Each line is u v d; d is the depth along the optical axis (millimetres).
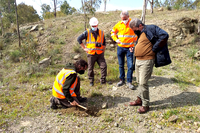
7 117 2988
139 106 3219
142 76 2789
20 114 3090
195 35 8727
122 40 3908
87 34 3963
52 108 3250
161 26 9141
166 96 3545
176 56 6934
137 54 2793
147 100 2896
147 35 2684
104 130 2594
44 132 2584
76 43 8672
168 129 2514
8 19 14188
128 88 4059
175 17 10555
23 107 3350
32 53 6160
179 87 3959
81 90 4008
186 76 4812
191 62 6215
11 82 4723
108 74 5164
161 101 3338
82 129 2629
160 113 2914
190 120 2641
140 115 2930
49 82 4652
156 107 3121
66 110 3189
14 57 6934
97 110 3195
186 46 7980
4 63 6582
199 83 4203
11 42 9422
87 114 3031
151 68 2768
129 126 2672
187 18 9312
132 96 3658
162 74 5027
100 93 3812
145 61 2730
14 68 6047
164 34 2471
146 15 13242
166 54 2686
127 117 2904
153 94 3682
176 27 8914
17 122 2855
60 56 7207
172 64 6070
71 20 12547
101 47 4055
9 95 3906
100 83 4457
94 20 3828
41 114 3098
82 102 3490
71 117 2955
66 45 8656
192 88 3904
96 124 2748
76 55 7062
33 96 3838
